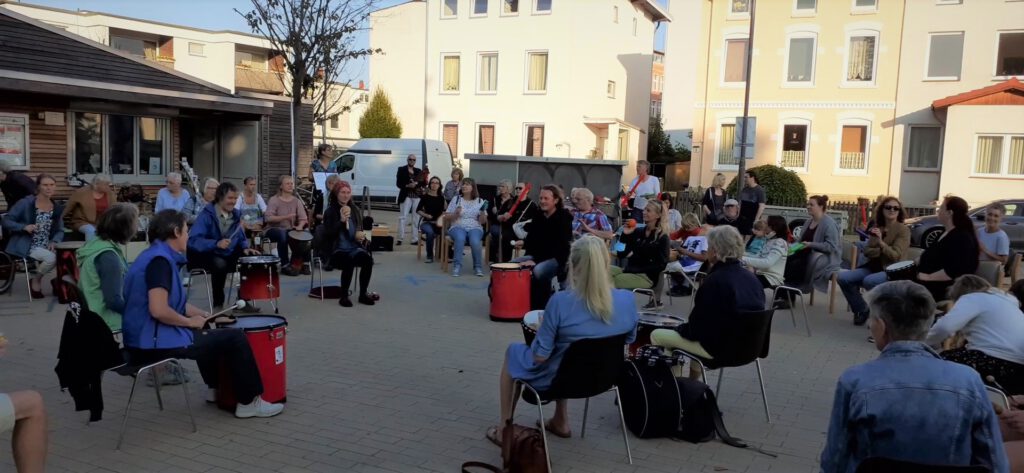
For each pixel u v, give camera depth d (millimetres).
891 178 22859
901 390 2523
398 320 7832
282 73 22297
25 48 11305
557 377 3965
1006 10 21219
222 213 7957
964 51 21734
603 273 3998
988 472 2293
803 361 6637
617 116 29688
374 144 22359
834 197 23516
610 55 28719
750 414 5172
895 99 22641
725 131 24672
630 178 28953
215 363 4934
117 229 4664
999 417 3447
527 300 7898
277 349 5008
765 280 8133
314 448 4379
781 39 23719
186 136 15078
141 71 12898
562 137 26812
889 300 2652
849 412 2605
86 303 4391
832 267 8680
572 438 4637
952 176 21578
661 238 8266
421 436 4605
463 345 6852
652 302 8562
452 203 11125
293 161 15320
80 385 4180
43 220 8477
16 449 3430
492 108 27797
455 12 28156
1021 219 15953
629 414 4664
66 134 12141
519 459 3963
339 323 7629
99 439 4441
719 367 4746
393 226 17734
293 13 15336
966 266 6684
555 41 26500
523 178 14188
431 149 22141
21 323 7176
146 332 4430
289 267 10352
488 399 5340
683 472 4145
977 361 4484
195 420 4801
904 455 2502
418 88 29688
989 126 21094
